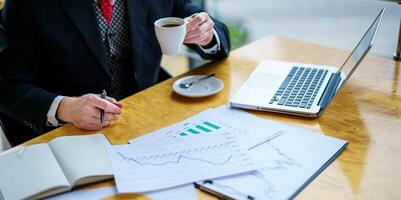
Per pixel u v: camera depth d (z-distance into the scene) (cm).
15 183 85
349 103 114
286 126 103
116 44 142
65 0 127
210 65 141
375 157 91
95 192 84
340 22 201
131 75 147
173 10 154
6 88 123
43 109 114
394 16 160
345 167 88
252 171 86
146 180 85
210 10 218
